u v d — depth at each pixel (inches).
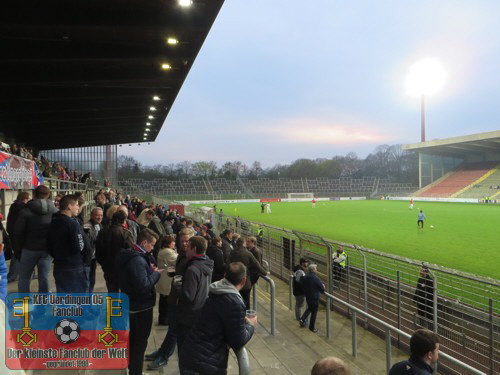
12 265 303.1
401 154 5423.2
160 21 464.4
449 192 3048.7
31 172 469.1
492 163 3206.2
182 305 153.9
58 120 907.4
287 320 363.9
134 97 800.9
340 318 413.1
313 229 1155.3
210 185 3725.4
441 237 941.8
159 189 3476.9
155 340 224.4
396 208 2091.5
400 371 130.6
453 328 317.1
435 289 319.6
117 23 450.3
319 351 273.7
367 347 324.8
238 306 119.6
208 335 119.7
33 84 581.9
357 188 4128.9
